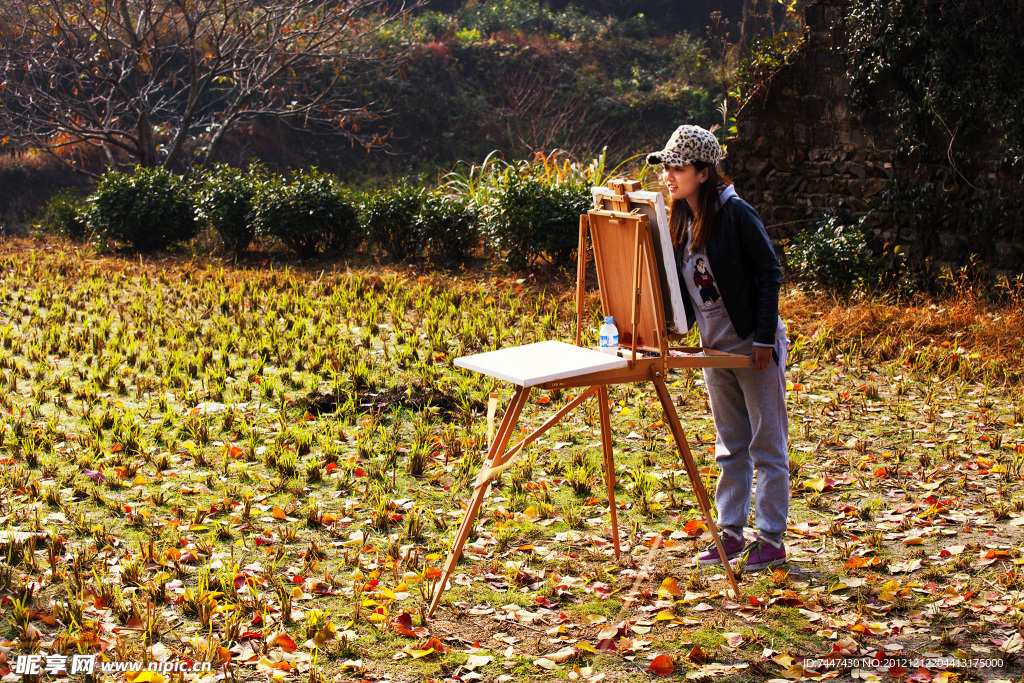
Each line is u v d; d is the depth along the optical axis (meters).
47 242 14.98
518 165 13.65
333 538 4.43
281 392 6.63
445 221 12.48
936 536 4.36
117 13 16.97
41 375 6.90
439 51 28.98
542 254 11.22
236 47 17.14
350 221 13.41
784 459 3.94
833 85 10.43
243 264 13.09
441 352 7.91
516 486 5.02
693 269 3.87
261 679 3.19
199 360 7.43
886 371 7.29
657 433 5.94
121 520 4.52
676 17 35.81
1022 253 9.55
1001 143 9.46
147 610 3.48
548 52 30.41
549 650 3.41
